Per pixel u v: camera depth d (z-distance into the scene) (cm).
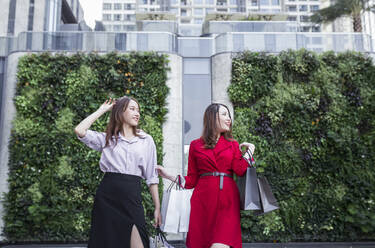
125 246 193
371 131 743
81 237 648
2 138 706
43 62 741
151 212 661
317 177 704
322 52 824
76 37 803
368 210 675
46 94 714
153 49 816
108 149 219
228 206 235
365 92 763
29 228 646
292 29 1303
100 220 200
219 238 220
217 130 254
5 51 800
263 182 239
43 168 676
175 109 758
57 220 646
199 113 794
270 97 753
